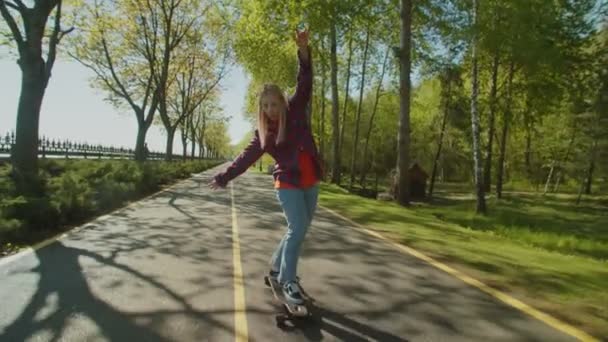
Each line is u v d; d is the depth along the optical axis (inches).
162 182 978.7
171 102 1776.6
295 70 1405.0
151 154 1889.8
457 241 350.6
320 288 211.9
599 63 1219.9
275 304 188.1
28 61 570.9
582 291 209.5
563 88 1250.0
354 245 318.0
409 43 760.3
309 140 178.5
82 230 369.7
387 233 374.9
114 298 194.1
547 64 1044.5
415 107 1872.5
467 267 255.4
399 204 749.3
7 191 419.5
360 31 1272.1
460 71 1213.7
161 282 219.1
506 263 266.8
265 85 174.7
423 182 1482.5
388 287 214.4
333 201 668.1
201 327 162.2
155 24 1189.1
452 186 2305.6
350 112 1991.9
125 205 565.6
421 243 327.9
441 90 1480.1
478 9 860.6
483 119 1475.1
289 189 175.3
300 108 178.5
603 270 266.8
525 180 2284.7
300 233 174.9
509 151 2252.7
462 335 157.6
